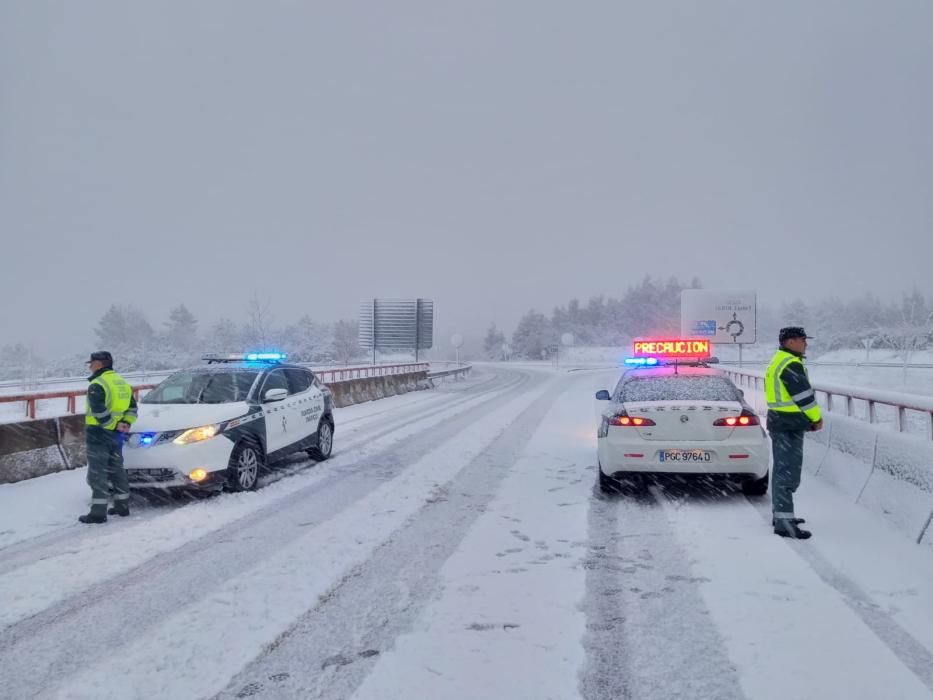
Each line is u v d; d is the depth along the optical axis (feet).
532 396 89.25
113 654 13.97
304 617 15.72
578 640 14.34
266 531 23.03
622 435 25.90
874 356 201.05
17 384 122.52
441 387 120.47
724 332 101.24
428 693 12.28
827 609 15.70
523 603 16.40
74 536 22.63
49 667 13.44
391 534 22.53
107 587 17.79
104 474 24.53
